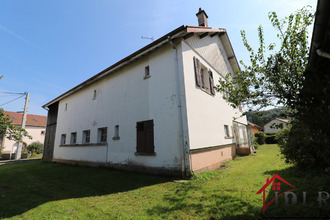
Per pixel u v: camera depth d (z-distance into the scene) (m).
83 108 11.54
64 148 12.73
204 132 7.18
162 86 6.96
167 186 4.96
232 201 3.48
